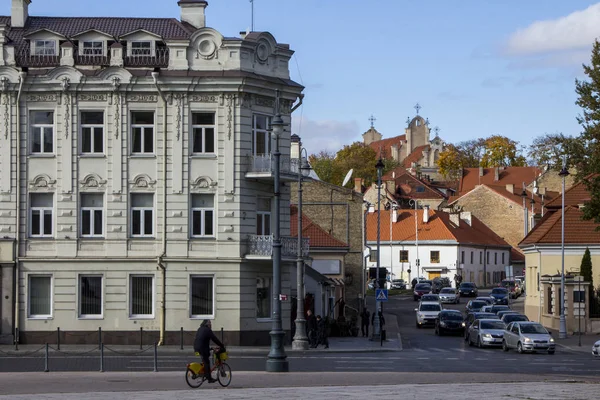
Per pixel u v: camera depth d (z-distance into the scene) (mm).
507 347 54125
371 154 185750
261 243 52094
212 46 52156
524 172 172875
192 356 45094
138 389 29422
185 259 51500
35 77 51219
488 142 191500
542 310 72875
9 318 51094
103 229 51844
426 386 30344
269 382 31844
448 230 132875
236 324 51688
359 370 38531
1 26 51344
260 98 53062
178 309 51500
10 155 51500
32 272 51375
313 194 82375
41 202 51969
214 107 52000
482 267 141250
